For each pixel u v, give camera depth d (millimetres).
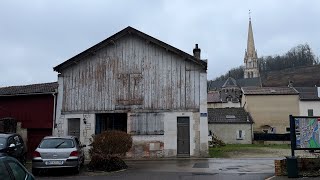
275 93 54438
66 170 15367
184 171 15141
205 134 22312
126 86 23375
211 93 80250
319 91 56062
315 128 13266
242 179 12641
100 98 23484
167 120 22703
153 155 22453
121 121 23484
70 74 23984
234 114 51969
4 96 24484
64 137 15273
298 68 100125
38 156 14195
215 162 19109
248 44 120812
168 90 22969
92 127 23250
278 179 12312
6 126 22609
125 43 23734
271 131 53438
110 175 14219
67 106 23719
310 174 12836
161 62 23266
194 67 22984
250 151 29562
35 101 24141
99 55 23859
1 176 5922
